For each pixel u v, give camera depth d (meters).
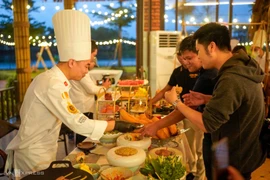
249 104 1.27
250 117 1.29
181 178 1.21
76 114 1.36
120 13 6.16
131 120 1.86
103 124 1.40
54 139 1.52
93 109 2.92
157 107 2.52
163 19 5.89
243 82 1.24
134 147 1.51
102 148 1.75
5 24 6.52
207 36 1.33
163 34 5.24
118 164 1.36
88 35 1.48
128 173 1.28
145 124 1.85
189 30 5.90
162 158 1.30
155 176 1.26
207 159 1.62
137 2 5.47
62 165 1.23
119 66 7.45
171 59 5.32
